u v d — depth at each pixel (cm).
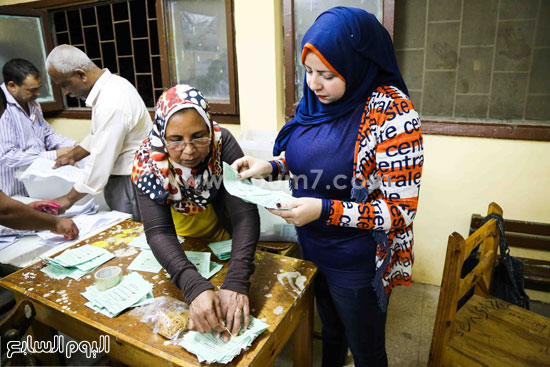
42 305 115
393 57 110
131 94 200
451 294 122
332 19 99
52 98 328
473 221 210
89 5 298
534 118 198
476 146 205
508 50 196
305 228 127
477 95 207
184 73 276
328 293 134
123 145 204
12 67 225
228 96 266
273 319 99
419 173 101
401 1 210
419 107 221
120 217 177
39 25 312
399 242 115
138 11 285
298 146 119
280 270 121
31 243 155
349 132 108
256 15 227
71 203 189
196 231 146
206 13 255
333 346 149
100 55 313
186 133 98
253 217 116
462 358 126
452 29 204
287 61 231
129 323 100
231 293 99
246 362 86
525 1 187
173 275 104
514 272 158
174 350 90
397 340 190
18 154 235
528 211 204
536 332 135
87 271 124
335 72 100
